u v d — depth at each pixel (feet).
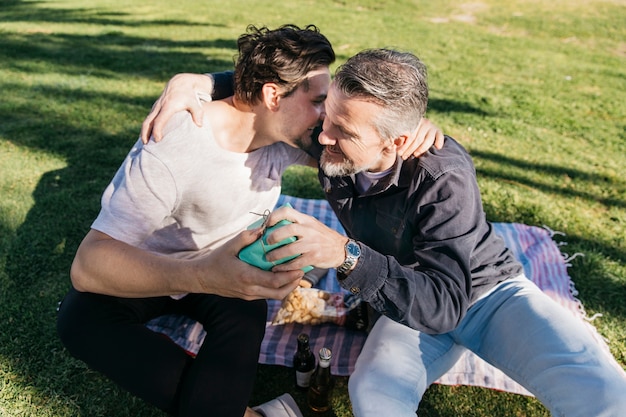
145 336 6.75
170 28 29.71
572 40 31.91
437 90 21.48
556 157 16.14
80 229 11.69
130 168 6.50
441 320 6.47
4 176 13.48
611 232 12.62
